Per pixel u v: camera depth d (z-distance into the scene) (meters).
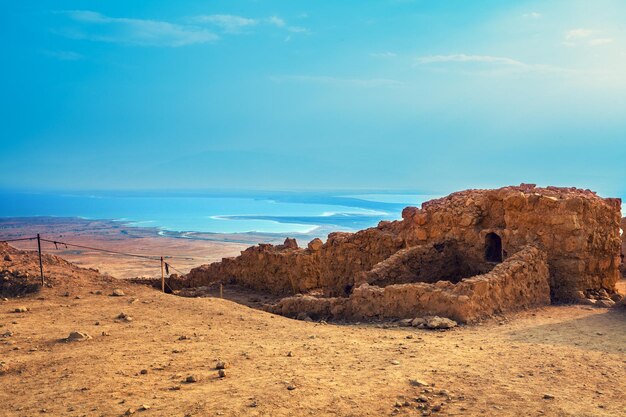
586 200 20.45
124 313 15.59
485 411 8.17
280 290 26.91
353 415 8.04
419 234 23.88
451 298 16.14
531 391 9.06
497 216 22.59
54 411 8.26
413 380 9.49
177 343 12.71
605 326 15.09
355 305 17.97
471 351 11.97
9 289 18.47
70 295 18.19
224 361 10.77
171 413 8.07
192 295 26.83
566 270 20.20
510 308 17.59
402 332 14.78
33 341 12.78
